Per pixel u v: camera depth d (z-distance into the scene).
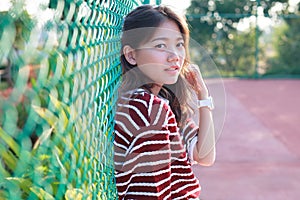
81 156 0.96
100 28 1.21
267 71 15.15
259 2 14.69
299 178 5.25
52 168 0.83
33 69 0.68
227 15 14.70
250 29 14.87
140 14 1.39
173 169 1.49
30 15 0.66
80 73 0.95
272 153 6.38
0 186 0.73
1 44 0.59
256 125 8.48
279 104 10.79
